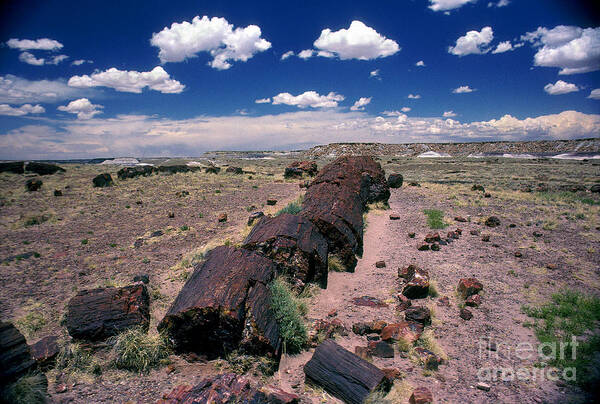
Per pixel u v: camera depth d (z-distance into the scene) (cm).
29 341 649
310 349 673
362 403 504
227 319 609
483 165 5475
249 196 2270
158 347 619
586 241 1302
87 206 1959
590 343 638
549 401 508
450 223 1609
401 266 1112
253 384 559
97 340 632
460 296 892
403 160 7644
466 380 570
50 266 1055
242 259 768
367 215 1709
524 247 1263
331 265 1069
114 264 1085
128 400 507
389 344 675
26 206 1903
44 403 481
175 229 1488
